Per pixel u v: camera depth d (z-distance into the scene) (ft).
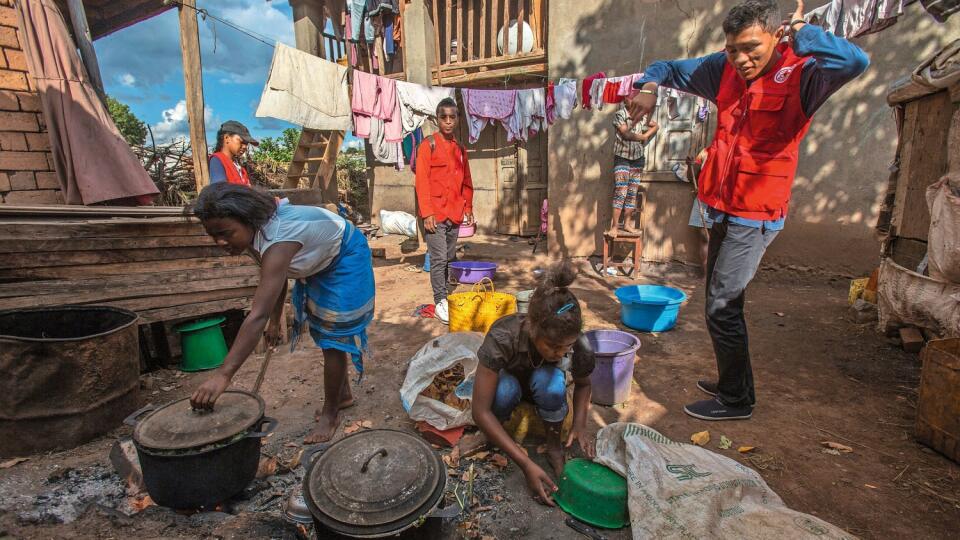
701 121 19.74
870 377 11.55
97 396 9.04
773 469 8.23
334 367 9.16
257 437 7.04
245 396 7.57
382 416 10.14
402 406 10.44
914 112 13.03
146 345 12.46
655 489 6.56
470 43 27.61
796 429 9.45
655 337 14.40
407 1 26.76
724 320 9.34
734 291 9.16
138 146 31.40
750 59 7.88
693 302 17.65
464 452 8.59
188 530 6.55
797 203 19.12
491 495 7.62
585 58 22.06
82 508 7.07
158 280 11.68
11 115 13.28
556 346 6.68
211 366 12.63
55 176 14.16
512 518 7.13
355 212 39.86
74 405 8.74
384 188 34.83
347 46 28.40
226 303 12.77
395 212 33.88
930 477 7.95
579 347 7.71
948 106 11.66
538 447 8.56
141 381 11.73
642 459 7.02
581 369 7.82
